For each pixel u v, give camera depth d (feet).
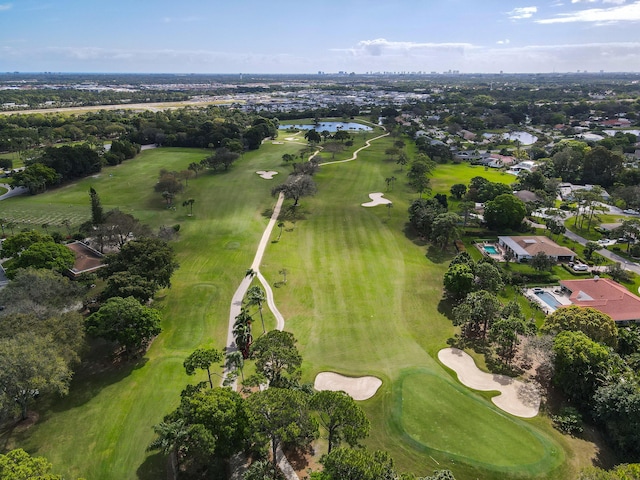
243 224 341.21
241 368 161.79
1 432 142.92
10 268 225.97
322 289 242.58
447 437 142.72
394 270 266.77
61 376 141.28
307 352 188.24
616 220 359.46
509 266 276.82
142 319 175.83
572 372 153.79
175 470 128.67
